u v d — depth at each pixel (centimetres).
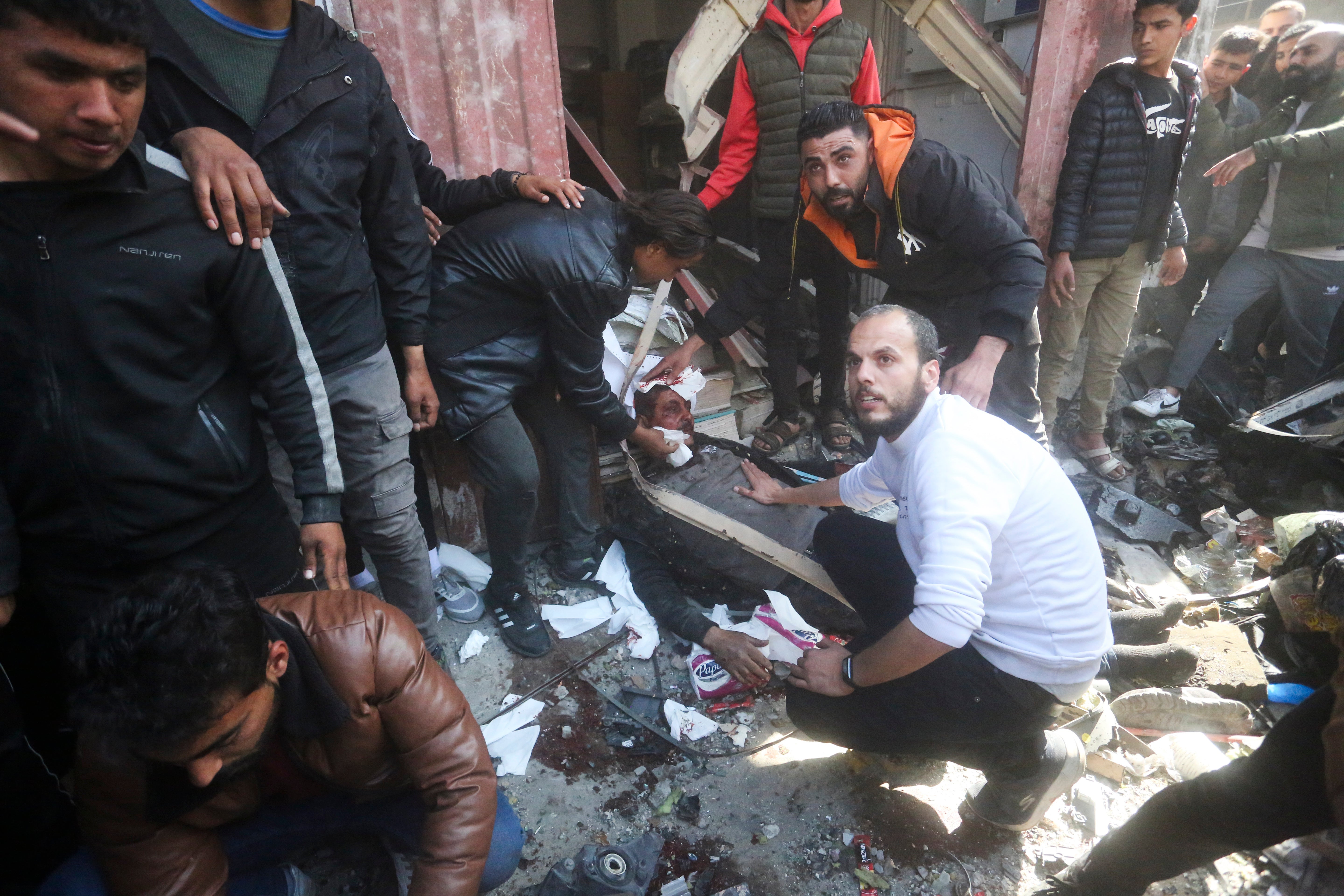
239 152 136
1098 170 303
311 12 163
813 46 305
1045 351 345
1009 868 183
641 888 165
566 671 239
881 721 174
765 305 292
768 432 346
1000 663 161
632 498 280
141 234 126
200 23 147
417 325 200
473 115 252
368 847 183
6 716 140
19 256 117
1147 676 231
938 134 453
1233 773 129
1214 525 308
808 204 272
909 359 163
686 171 344
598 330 218
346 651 125
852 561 201
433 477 265
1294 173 335
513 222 206
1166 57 289
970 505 150
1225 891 173
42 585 145
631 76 556
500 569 246
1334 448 304
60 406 126
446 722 134
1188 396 391
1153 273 427
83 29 101
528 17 247
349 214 171
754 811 196
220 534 154
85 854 139
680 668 241
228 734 104
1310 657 238
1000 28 406
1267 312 412
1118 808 197
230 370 149
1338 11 471
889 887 178
